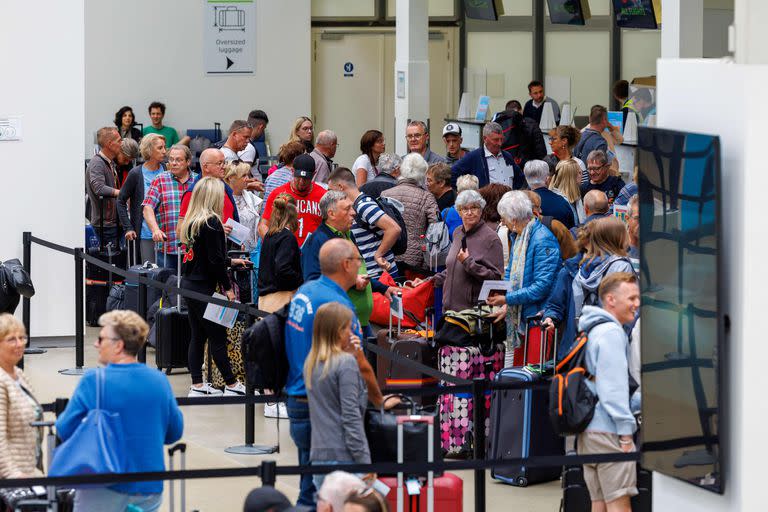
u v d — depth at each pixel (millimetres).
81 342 18109
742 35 7879
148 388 9875
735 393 7941
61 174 19562
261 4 33688
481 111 30125
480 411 11719
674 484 8617
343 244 11070
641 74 29500
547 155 25672
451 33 34719
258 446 14898
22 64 19328
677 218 8188
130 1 33031
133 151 24125
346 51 35031
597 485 10906
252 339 11219
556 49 31844
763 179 7828
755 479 7961
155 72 33281
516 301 13555
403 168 16375
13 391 10523
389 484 10945
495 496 13156
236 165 18609
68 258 19672
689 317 8133
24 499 10055
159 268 19078
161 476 9695
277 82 33938
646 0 25766
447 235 15789
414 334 14727
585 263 13133
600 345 10367
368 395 10969
